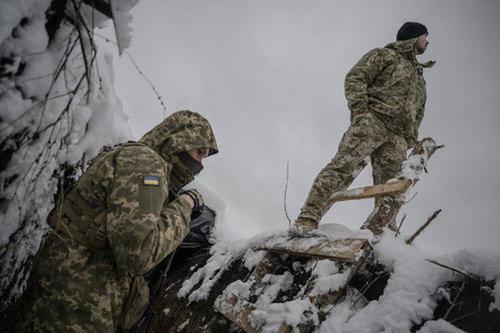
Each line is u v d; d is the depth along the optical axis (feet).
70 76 4.23
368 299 5.49
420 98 8.64
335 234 6.91
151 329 9.02
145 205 3.71
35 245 5.05
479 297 4.45
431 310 4.61
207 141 4.83
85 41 4.05
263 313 5.76
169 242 3.97
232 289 7.26
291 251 6.82
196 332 7.63
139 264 3.65
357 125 7.83
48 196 5.06
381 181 8.36
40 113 3.84
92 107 6.03
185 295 9.50
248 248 9.02
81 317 3.79
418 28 8.73
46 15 3.60
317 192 7.57
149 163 4.04
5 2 3.12
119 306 4.18
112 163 4.07
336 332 5.01
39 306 3.78
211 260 10.12
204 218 12.14
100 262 3.99
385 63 8.31
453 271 4.87
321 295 5.58
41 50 3.57
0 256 4.25
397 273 5.27
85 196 4.00
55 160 4.90
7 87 3.36
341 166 7.56
